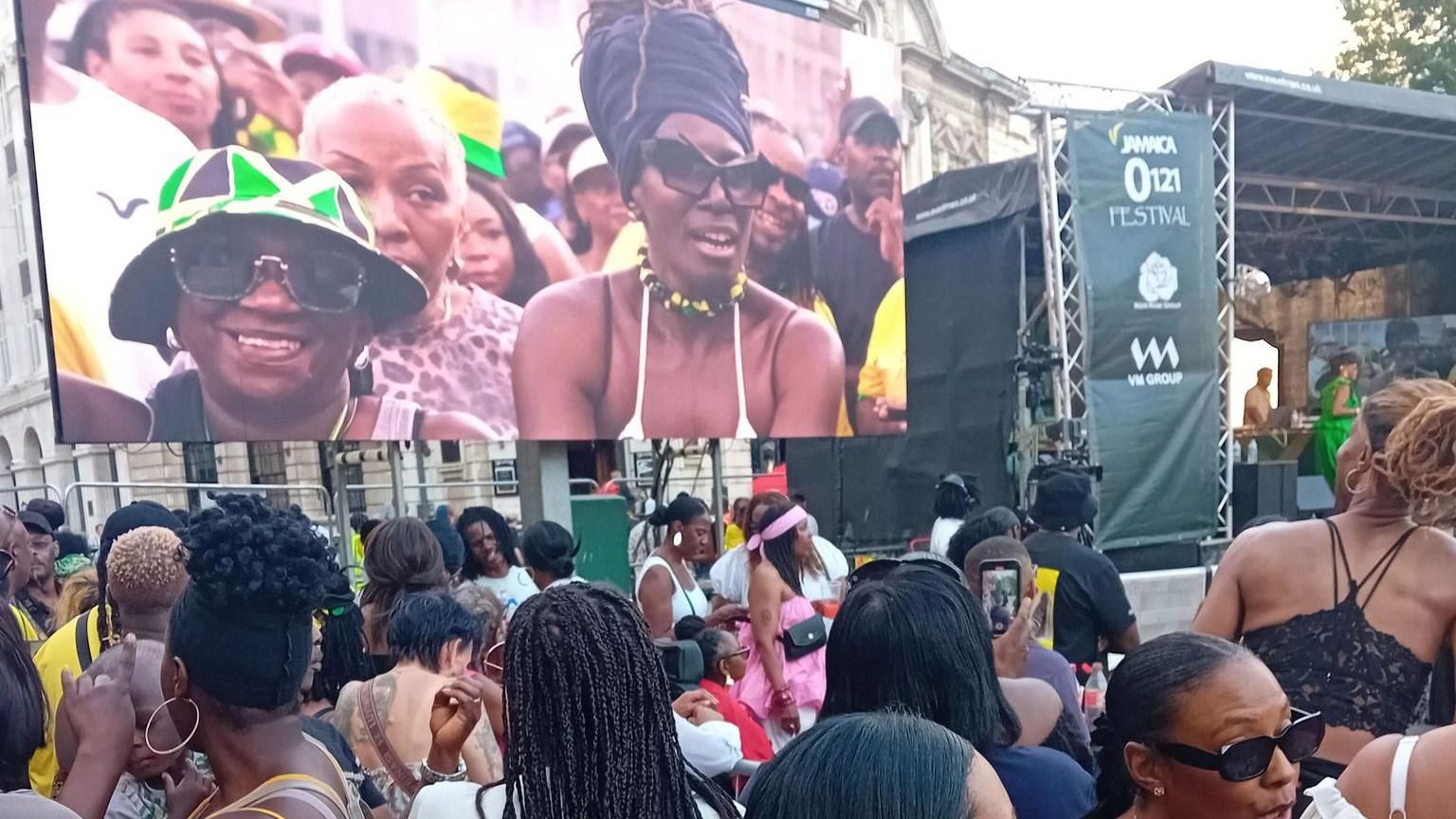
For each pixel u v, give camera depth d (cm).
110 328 423
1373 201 1020
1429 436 166
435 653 212
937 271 898
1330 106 769
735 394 716
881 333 827
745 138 716
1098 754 155
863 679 159
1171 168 744
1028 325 791
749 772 243
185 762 158
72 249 412
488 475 1411
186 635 120
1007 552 266
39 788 205
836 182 788
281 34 477
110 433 422
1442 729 127
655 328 662
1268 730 125
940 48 1967
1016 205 788
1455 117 780
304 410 486
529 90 586
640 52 646
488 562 427
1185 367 753
